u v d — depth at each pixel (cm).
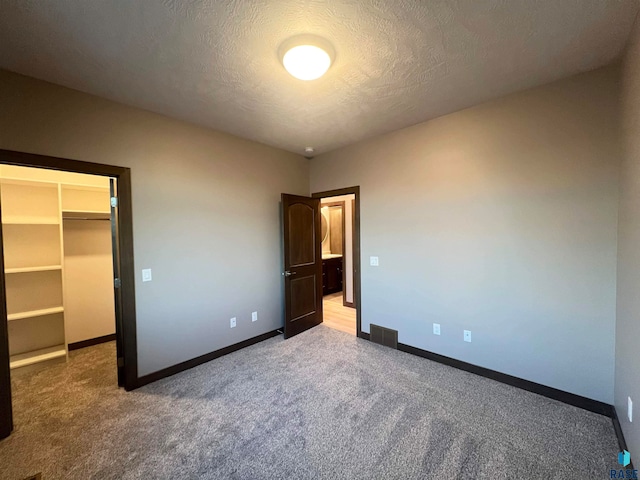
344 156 361
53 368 280
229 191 313
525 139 225
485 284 250
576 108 203
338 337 358
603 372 197
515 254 233
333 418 198
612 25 151
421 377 253
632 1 135
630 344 154
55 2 130
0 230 184
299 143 348
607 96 191
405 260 304
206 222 293
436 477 149
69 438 181
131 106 242
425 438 177
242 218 327
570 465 155
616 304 189
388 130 306
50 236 305
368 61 182
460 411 204
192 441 178
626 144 165
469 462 158
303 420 196
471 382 244
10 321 283
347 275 518
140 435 183
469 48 171
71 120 212
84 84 206
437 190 276
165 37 157
